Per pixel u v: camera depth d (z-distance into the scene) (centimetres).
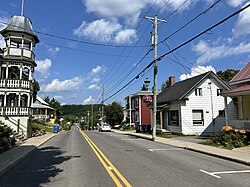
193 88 2503
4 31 2403
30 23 2603
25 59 2422
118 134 2902
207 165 878
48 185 627
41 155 1171
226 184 618
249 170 792
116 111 5119
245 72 1841
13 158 1041
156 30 2028
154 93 2014
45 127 4159
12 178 714
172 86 3306
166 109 2736
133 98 4828
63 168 844
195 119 2498
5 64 2361
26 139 2061
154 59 1989
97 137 2352
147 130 3341
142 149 1363
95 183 633
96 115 8431
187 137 2170
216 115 2559
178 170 788
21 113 2211
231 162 945
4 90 2289
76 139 2120
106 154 1163
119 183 627
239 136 1457
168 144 1625
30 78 2492
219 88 2606
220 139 1519
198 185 607
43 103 5878
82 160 999
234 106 2609
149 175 717
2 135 1415
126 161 964
